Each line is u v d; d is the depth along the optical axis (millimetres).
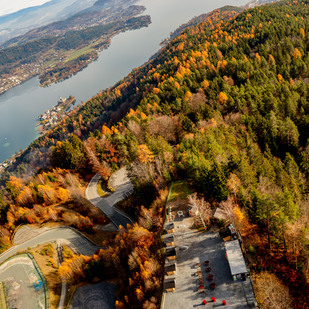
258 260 58781
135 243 67562
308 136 111125
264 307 50719
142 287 58188
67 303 66750
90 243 83812
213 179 68938
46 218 99625
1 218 108125
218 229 65062
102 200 105312
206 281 55969
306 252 56719
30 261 81500
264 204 58250
